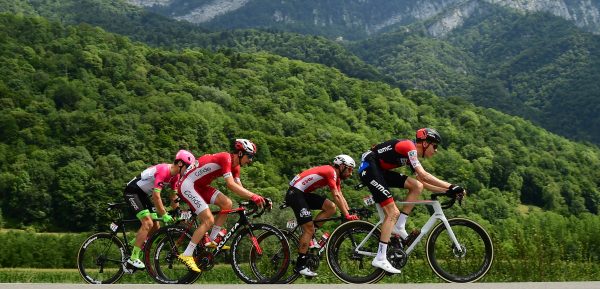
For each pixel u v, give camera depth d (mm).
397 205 8031
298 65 162625
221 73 147000
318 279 9594
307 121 121625
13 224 72375
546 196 111062
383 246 7637
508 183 110688
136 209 8891
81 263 9070
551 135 151250
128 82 123812
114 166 79125
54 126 90000
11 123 87688
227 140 100438
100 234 9070
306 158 97812
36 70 119312
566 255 10547
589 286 6238
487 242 7691
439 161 104938
